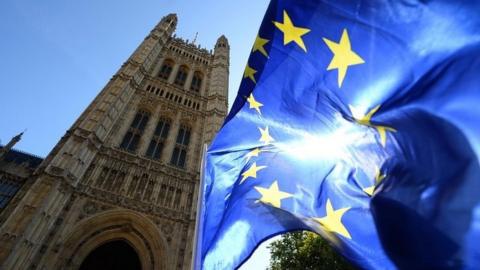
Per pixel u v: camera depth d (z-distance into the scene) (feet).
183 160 120.37
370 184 18.01
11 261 67.62
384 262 15.92
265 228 22.27
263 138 26.13
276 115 25.20
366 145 18.26
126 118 122.21
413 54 15.88
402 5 16.90
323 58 21.48
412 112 14.71
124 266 119.65
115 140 111.04
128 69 141.08
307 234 64.64
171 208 99.14
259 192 24.20
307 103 22.80
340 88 19.81
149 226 91.81
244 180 26.04
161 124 133.18
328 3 21.74
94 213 87.92
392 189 14.23
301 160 22.93
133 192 98.22
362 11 19.39
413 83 15.49
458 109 12.85
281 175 23.73
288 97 24.13
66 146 94.32
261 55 26.09
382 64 17.58
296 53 23.70
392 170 15.21
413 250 11.72
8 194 102.27
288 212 21.84
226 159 28.84
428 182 12.61
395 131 15.52
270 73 25.55
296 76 23.72
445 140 12.72
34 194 80.12
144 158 109.91
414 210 12.48
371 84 18.06
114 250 115.24
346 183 19.62
